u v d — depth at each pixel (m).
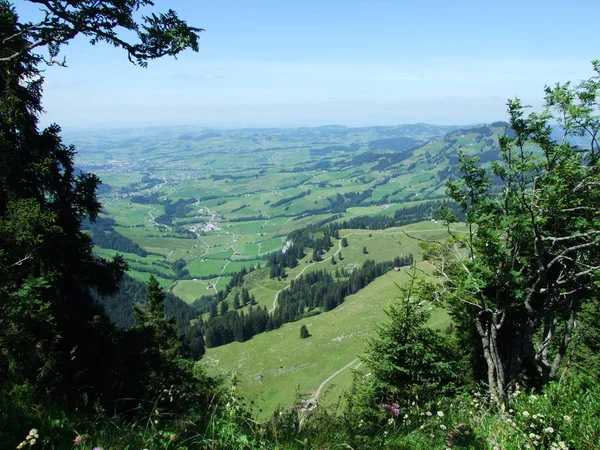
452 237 18.48
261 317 134.62
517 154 15.99
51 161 14.34
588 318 21.23
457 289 16.64
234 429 4.89
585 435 5.57
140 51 7.17
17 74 12.08
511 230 15.48
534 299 18.92
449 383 16.41
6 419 4.57
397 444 5.38
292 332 109.94
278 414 5.82
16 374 8.72
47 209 14.75
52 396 6.43
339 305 146.38
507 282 15.20
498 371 15.48
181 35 7.00
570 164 14.60
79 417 5.51
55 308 12.56
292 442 5.11
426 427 6.16
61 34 6.86
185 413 5.66
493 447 5.58
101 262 16.81
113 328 14.26
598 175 14.84
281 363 83.00
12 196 13.55
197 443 4.71
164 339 29.44
